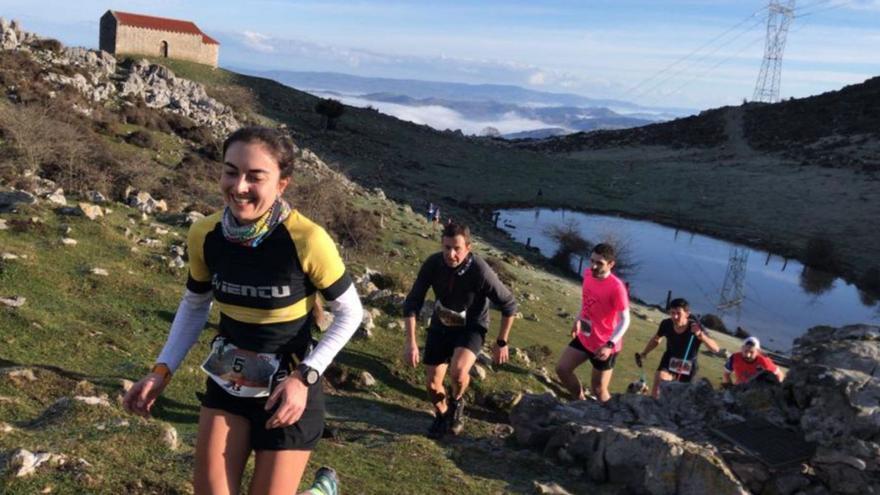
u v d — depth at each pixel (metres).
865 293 44.19
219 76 82.06
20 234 12.35
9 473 4.23
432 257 7.54
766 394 7.56
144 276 11.96
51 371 7.40
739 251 52.84
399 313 12.77
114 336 9.36
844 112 105.69
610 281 9.27
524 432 7.86
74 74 37.19
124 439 5.08
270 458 2.81
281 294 2.77
